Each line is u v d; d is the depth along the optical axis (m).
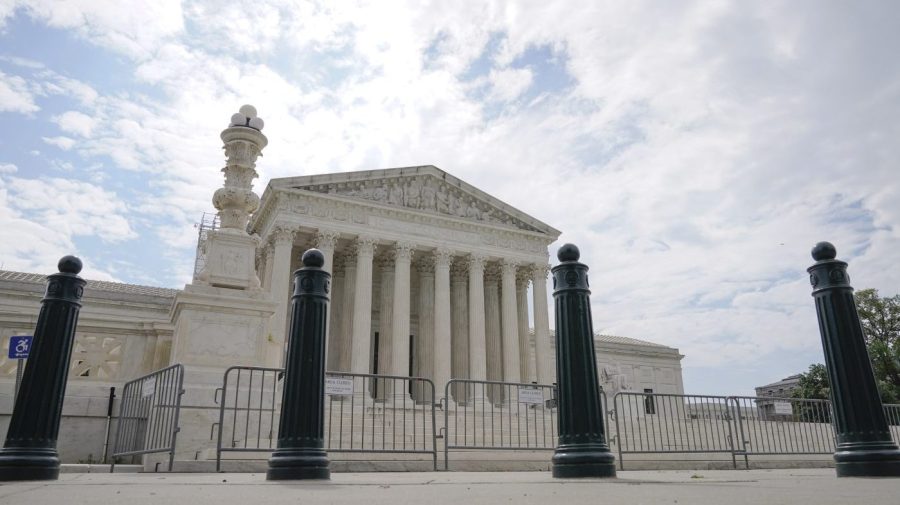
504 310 51.44
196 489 5.52
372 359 51.66
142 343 15.55
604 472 7.10
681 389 73.06
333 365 47.72
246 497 4.68
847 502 3.90
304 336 7.41
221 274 14.48
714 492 4.88
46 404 7.45
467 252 51.00
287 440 7.11
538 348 52.16
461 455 14.66
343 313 48.41
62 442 13.70
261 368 11.07
